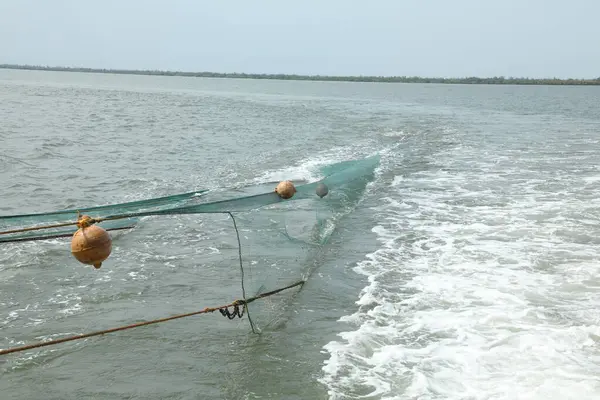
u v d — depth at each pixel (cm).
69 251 969
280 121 3716
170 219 1171
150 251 980
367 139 2708
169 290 819
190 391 568
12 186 1469
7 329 693
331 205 1107
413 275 855
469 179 1619
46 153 2023
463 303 748
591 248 968
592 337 645
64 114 3825
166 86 12606
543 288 793
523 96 10269
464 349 625
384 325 693
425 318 706
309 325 697
